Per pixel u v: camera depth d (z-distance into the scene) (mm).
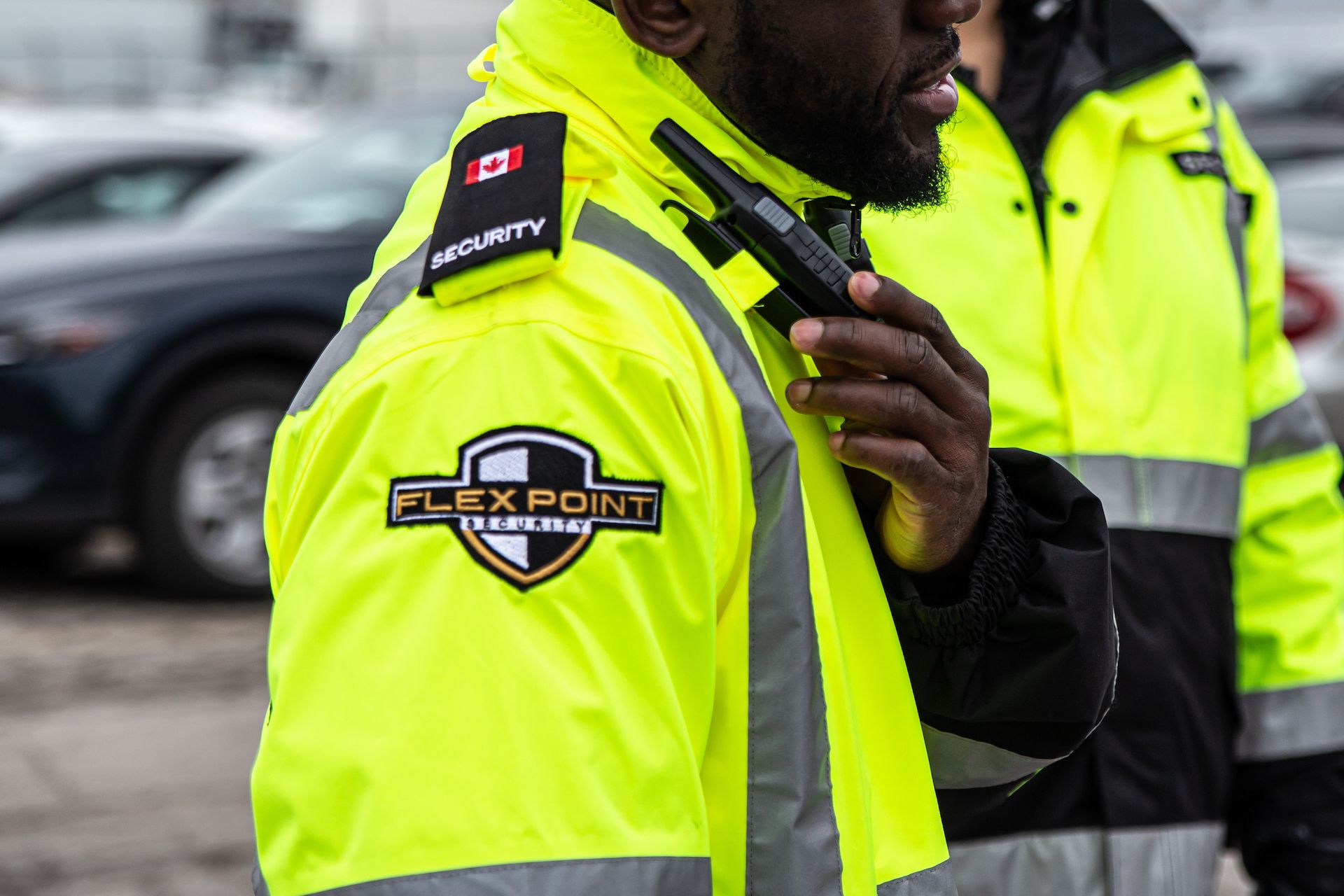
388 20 31031
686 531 1598
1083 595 2043
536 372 1582
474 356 1604
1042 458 2131
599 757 1491
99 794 6590
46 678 8055
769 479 1717
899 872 1896
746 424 1712
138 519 9195
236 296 9133
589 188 1739
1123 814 2867
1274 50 25719
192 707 7668
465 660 1491
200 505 9305
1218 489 2996
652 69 1889
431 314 1666
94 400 8758
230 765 6957
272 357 9438
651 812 1516
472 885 1435
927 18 1861
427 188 1948
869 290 1791
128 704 7691
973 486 1903
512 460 1550
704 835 1577
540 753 1468
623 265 1688
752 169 1900
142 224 10570
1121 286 2967
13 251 9516
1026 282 2900
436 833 1447
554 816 1458
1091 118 3006
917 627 2049
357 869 1454
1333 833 3086
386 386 1620
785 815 1691
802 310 1848
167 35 33719
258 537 9516
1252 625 3162
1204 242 3074
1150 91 3115
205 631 8930
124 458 8922
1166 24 3082
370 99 30891
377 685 1502
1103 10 3064
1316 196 10016
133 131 14312
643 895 1481
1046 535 2107
